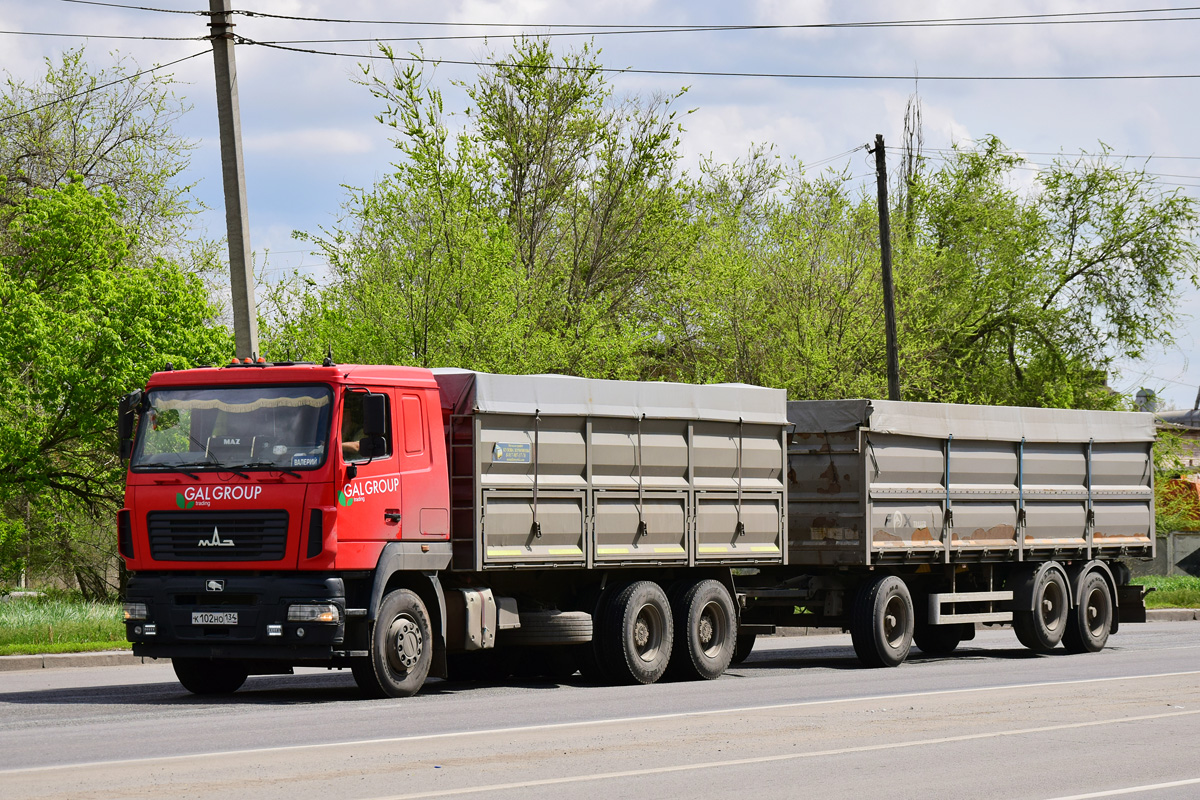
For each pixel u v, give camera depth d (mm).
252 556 12820
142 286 25359
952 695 13727
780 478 17516
